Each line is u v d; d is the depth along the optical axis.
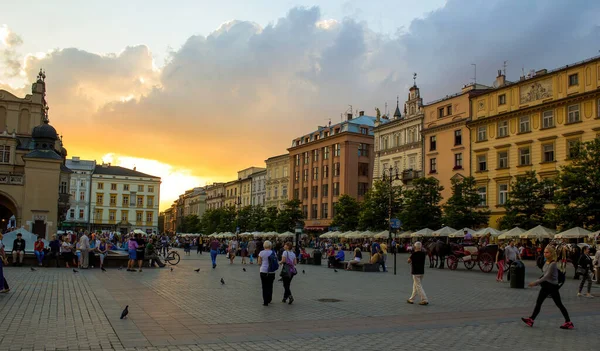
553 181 39.25
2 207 66.06
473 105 55.97
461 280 25.22
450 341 10.31
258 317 12.90
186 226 148.38
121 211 124.31
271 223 82.62
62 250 29.27
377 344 9.94
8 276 22.73
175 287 19.69
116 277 23.78
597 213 33.28
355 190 83.38
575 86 45.22
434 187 52.84
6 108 70.69
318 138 92.38
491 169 52.97
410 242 60.22
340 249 35.12
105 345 9.41
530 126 49.16
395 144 68.69
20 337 9.92
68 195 68.50
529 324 12.19
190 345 9.58
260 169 122.31
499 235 40.03
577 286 23.28
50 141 58.84
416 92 66.38
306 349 9.41
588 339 10.75
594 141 35.72
